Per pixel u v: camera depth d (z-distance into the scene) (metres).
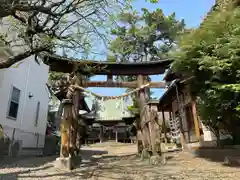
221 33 6.03
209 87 6.55
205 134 10.04
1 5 4.41
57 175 5.41
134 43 20.42
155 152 7.51
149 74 8.82
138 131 10.22
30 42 5.61
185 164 6.76
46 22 5.53
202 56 6.21
